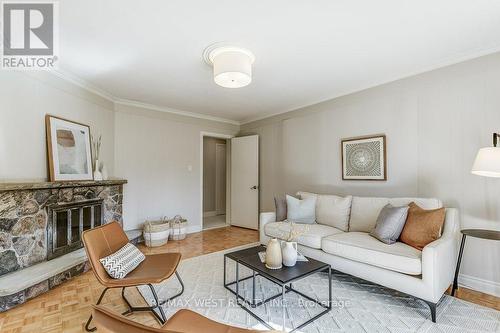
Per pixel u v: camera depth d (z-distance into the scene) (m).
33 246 2.51
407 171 2.96
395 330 1.80
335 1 1.74
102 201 3.46
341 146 3.66
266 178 5.04
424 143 2.83
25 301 2.15
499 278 2.32
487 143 2.41
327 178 3.86
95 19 1.94
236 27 2.04
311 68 2.84
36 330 1.80
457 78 2.60
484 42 2.30
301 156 4.26
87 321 1.90
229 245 3.99
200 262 3.18
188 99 4.03
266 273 1.93
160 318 1.96
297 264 2.12
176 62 2.68
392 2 1.76
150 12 1.85
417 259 1.98
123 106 4.08
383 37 2.21
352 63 2.72
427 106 2.81
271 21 1.97
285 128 4.56
